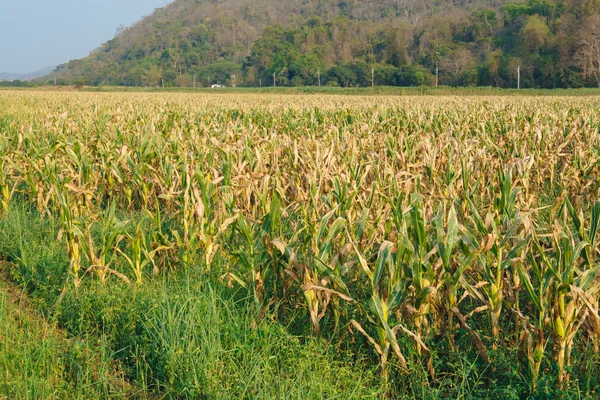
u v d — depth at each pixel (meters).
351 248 4.80
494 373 4.31
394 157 9.24
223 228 5.67
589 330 4.45
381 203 6.24
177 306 5.15
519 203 7.19
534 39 106.38
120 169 9.08
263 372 4.28
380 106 19.77
